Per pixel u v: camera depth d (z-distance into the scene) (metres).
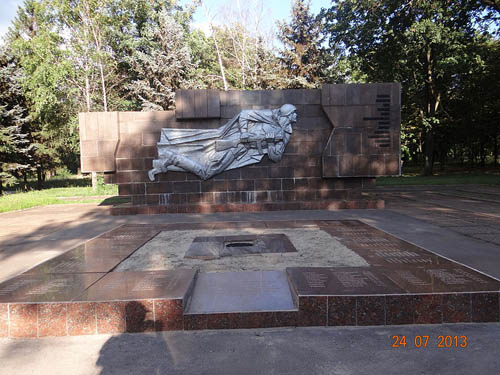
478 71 23.77
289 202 12.41
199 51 32.94
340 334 3.85
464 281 4.51
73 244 8.09
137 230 9.12
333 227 8.89
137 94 28.64
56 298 4.16
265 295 4.56
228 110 12.42
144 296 4.14
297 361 3.33
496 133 35.06
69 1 22.97
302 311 4.04
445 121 31.28
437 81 28.27
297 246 6.98
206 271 5.57
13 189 32.69
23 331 4.03
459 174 31.16
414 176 30.00
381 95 12.16
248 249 6.82
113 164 12.35
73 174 50.19
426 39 22.11
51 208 16.05
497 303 4.09
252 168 12.54
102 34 24.56
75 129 27.98
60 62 23.22
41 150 27.44
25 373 3.25
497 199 14.57
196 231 8.84
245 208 12.23
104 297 4.16
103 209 15.05
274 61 32.28
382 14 23.56
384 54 25.11
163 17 27.88
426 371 3.13
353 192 12.61
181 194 12.55
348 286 4.34
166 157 12.33
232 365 3.29
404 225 9.06
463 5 21.66
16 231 10.00
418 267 5.22
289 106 12.25
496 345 3.57
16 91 23.55
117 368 3.29
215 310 4.13
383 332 3.88
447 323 4.06
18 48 23.59
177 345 3.70
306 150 12.52
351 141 12.19
